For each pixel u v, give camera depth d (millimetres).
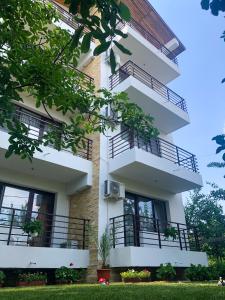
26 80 4250
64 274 7504
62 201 10117
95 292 4430
